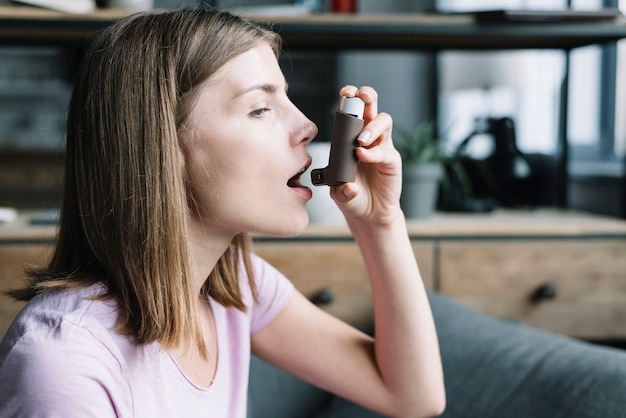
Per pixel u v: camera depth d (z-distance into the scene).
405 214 1.65
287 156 0.69
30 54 2.45
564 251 1.56
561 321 1.57
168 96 0.65
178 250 0.65
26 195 1.93
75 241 0.70
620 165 1.93
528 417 0.98
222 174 0.67
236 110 0.66
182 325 0.66
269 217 0.69
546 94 2.15
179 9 0.70
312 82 2.32
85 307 0.63
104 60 0.66
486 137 2.29
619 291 1.57
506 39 1.86
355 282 1.52
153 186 0.65
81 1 1.51
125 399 0.63
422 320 0.84
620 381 0.93
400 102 2.46
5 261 1.44
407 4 2.55
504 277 1.56
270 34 0.71
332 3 1.74
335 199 0.73
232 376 0.81
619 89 2.09
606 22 1.55
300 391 1.23
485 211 1.83
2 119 2.47
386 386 0.86
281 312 0.89
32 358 0.58
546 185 2.04
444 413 1.07
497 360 1.09
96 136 0.66
